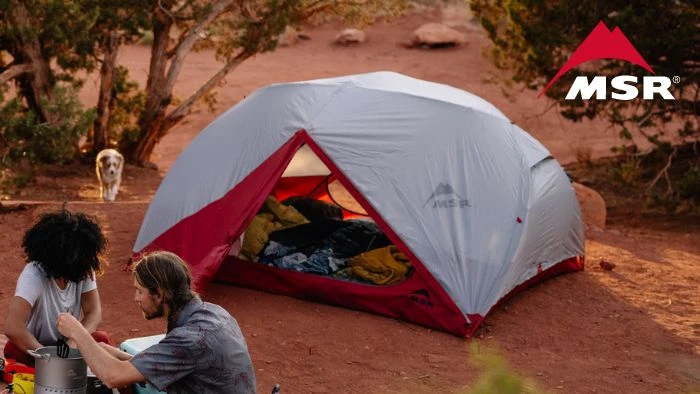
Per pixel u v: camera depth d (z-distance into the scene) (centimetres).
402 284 800
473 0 2061
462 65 3922
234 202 851
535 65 1861
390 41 4300
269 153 874
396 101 907
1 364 521
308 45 4300
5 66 1983
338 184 1645
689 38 1662
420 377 660
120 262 923
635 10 1747
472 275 795
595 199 1534
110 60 2084
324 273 845
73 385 423
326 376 656
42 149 1741
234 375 392
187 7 2175
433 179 848
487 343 755
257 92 968
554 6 1789
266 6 2125
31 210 1198
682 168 2144
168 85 2242
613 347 768
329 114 892
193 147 952
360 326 775
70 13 1783
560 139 3116
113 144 2241
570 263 1029
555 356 735
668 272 1095
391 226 817
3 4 1712
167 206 902
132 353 477
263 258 875
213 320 393
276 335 738
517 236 837
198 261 829
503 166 884
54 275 476
